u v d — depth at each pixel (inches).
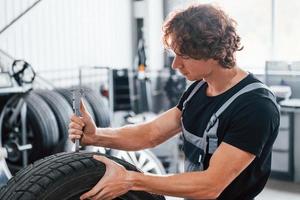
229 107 55.2
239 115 53.6
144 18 294.4
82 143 63.8
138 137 67.9
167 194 50.9
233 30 53.5
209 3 55.4
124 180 49.4
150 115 251.8
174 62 55.8
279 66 209.2
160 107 288.8
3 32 203.2
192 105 61.2
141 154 129.6
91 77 265.9
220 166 52.0
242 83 56.3
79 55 258.8
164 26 55.2
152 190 50.7
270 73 211.2
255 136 52.6
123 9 293.1
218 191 52.1
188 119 61.2
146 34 293.1
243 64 249.9
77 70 255.3
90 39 267.4
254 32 250.8
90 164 51.7
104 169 51.9
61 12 243.9
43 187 48.5
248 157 52.8
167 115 68.9
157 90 289.1
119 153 116.6
